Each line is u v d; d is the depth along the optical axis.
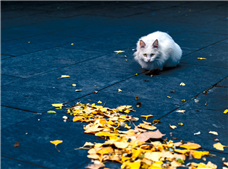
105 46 4.20
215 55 3.94
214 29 4.80
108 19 5.45
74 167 2.73
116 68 3.68
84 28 4.88
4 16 5.80
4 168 2.72
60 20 5.38
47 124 2.99
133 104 3.17
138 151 2.77
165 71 3.62
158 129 2.95
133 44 4.25
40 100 3.21
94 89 3.34
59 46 4.21
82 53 4.01
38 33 4.68
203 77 3.52
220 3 7.52
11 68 3.68
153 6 7.11
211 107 3.14
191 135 2.91
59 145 2.84
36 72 3.60
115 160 2.75
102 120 2.98
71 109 3.09
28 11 6.41
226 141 2.87
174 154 2.77
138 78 3.50
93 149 2.80
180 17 5.65
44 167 2.73
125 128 2.96
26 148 2.82
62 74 3.56
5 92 3.30
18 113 3.08
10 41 4.38
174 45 3.61
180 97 3.25
